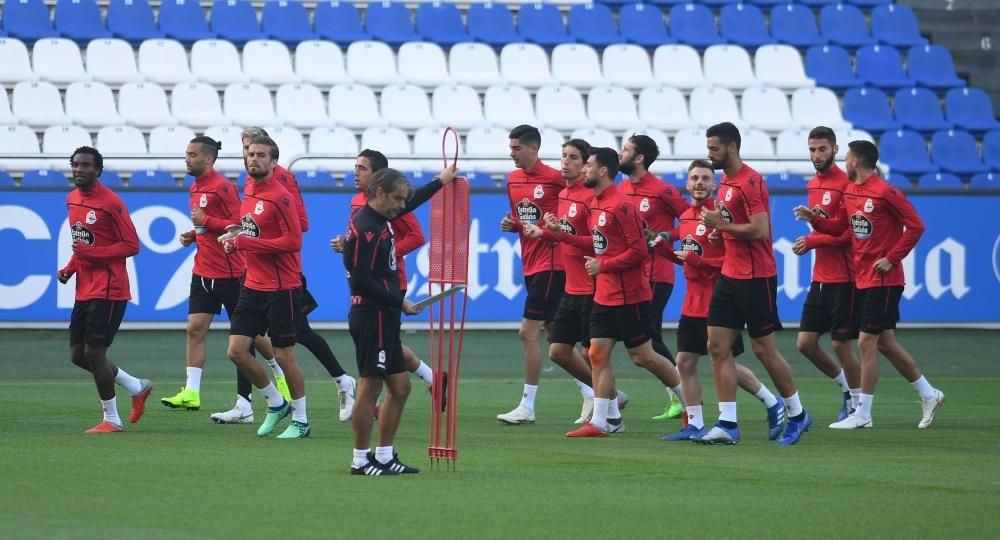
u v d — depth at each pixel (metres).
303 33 77.25
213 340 60.34
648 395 49.12
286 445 33.19
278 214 34.97
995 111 84.38
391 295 26.72
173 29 75.62
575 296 38.25
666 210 40.44
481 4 80.81
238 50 75.81
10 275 58.94
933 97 79.88
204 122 70.12
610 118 75.62
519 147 41.03
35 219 59.09
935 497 25.31
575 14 81.56
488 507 23.64
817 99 78.50
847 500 24.84
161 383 49.34
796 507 23.97
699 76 79.00
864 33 84.38
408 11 79.56
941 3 87.50
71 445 32.47
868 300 39.34
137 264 60.03
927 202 65.94
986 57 85.50
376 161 38.03
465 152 71.12
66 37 73.56
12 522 21.56
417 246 38.66
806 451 33.09
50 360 53.75
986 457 31.91
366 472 27.59
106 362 35.69
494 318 63.28
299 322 36.06
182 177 66.56
